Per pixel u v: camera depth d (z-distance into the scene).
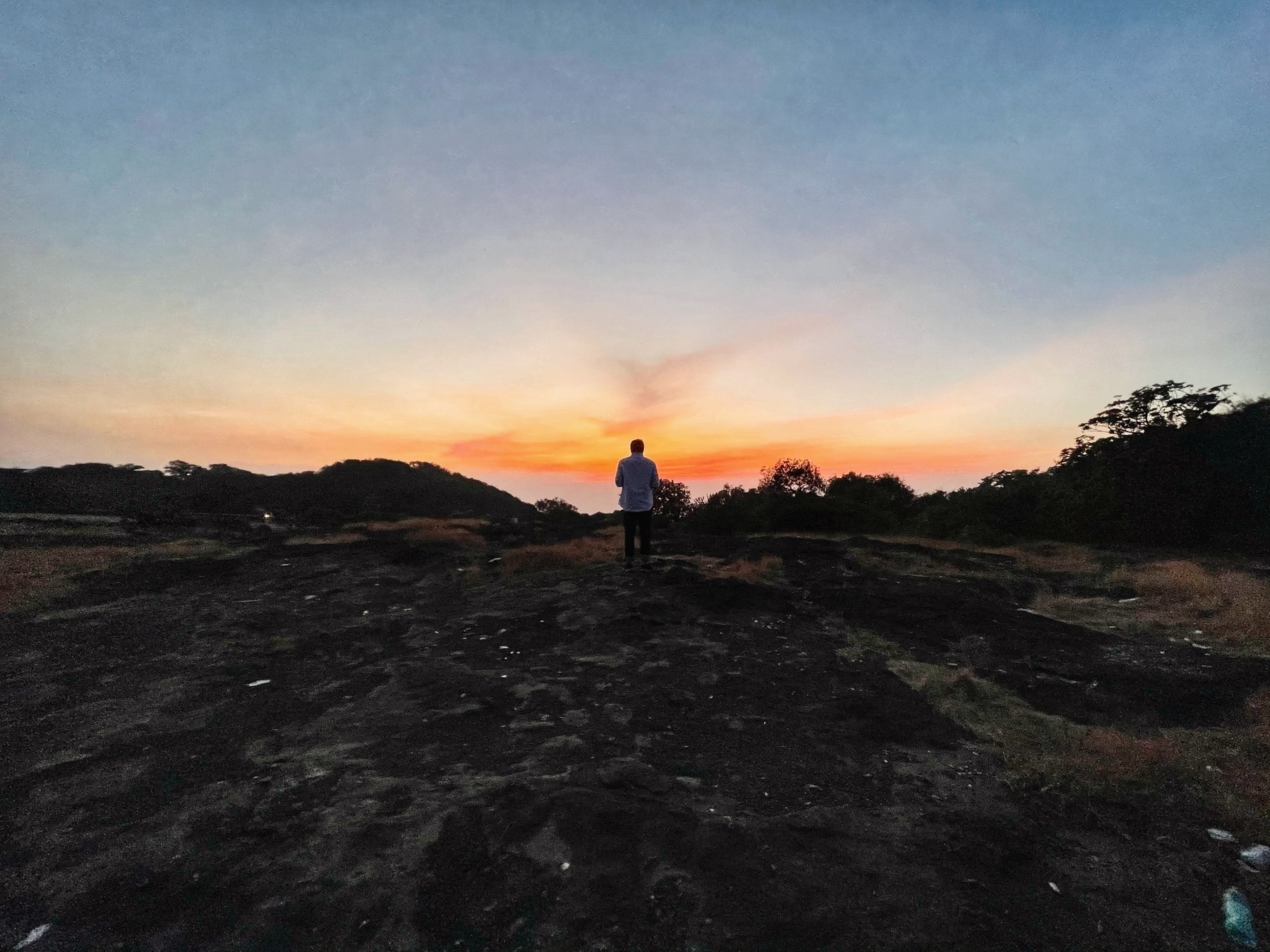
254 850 2.58
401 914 2.18
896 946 2.08
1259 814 2.96
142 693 4.58
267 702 4.39
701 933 2.10
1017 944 2.13
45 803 3.03
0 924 2.19
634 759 3.37
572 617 6.38
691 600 7.07
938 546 13.05
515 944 2.05
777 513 17.61
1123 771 3.35
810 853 2.57
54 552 10.23
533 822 2.66
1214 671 5.02
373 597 7.71
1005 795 3.16
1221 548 12.57
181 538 13.04
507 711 4.12
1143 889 2.48
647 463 8.95
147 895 2.33
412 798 2.94
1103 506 14.42
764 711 4.21
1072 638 6.06
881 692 4.56
